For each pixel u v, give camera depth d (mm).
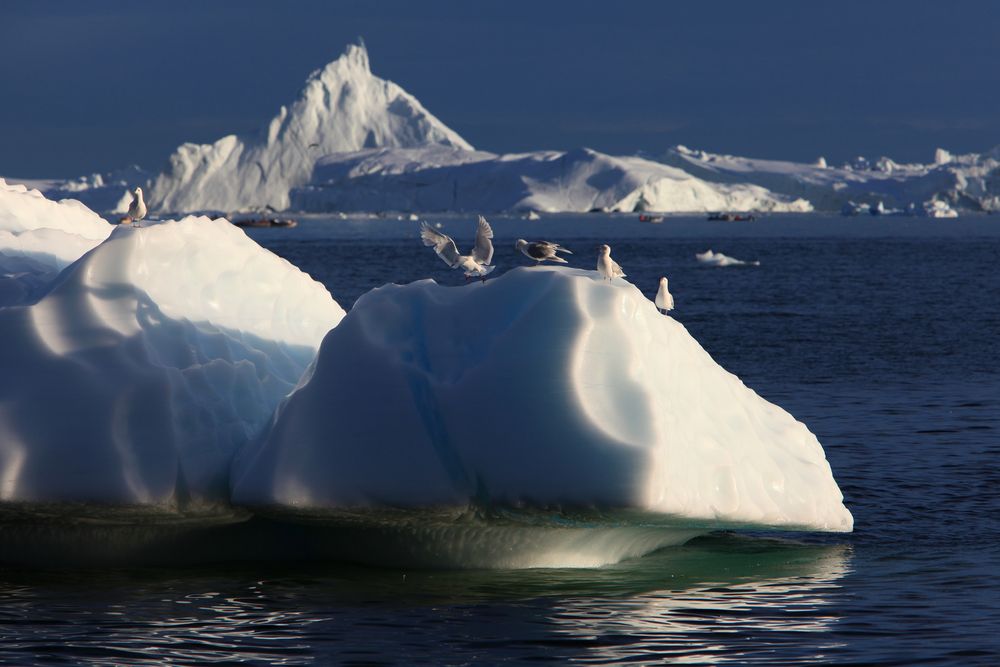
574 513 51750
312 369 57438
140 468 54969
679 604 53750
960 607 53062
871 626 50531
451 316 55562
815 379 123375
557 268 55750
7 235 70250
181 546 59750
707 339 157500
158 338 58156
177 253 61156
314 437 54625
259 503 54594
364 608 52750
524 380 52656
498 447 52344
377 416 54094
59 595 54812
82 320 57000
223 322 62906
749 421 61781
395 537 58406
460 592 55188
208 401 57656
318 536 60031
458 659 46562
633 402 52438
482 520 54375
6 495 54531
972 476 79188
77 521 57031
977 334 163875
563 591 55594
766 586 56969
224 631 49750
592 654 47125
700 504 54250
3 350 56500
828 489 63688
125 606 53125
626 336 53500
